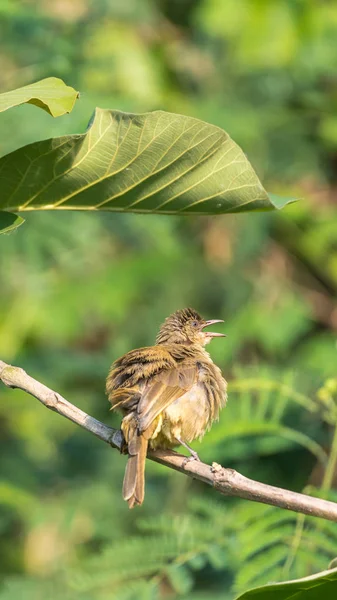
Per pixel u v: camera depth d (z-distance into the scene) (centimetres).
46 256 1380
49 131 1248
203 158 537
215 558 827
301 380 1277
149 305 1499
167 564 832
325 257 1549
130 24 1658
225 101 1611
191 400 761
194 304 1514
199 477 575
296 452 1260
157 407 715
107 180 547
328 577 486
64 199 558
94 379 1451
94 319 1523
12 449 1461
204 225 1566
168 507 1309
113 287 1499
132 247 1572
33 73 1319
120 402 717
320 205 1579
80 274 1535
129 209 566
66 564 1283
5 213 553
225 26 1634
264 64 1620
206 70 1673
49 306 1497
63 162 535
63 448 1475
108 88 1538
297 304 1494
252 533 798
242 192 548
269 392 903
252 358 1441
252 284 1534
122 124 521
